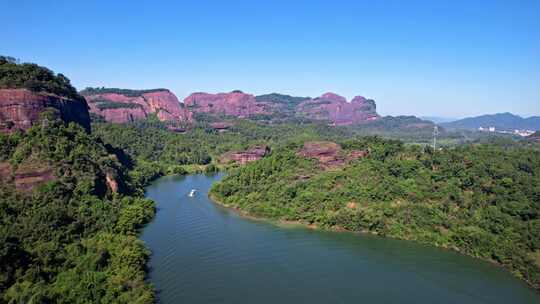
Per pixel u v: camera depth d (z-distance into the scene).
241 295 77.31
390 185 126.94
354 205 125.06
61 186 106.44
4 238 79.31
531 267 88.38
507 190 112.88
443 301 77.88
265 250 100.62
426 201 120.50
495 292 81.94
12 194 98.38
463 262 96.56
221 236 110.19
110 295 69.69
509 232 100.50
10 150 112.25
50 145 119.38
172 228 115.62
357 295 79.00
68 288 69.75
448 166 128.75
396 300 77.62
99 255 81.75
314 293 79.19
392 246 106.25
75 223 96.75
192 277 84.00
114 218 108.06
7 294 65.81
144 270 85.25
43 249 81.00
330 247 104.25
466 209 112.88
